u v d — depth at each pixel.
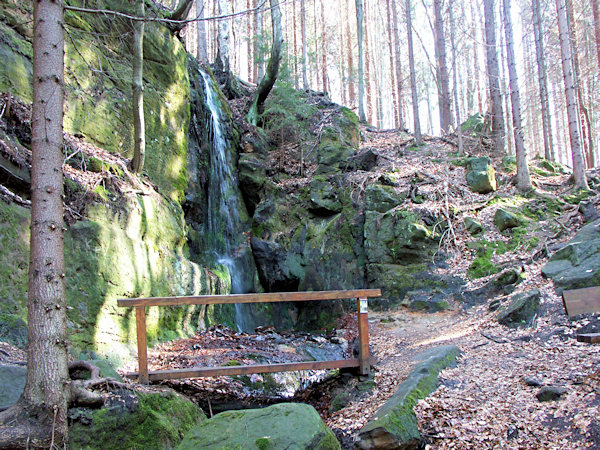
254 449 3.87
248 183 15.80
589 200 12.38
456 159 16.23
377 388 7.02
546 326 8.04
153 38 11.80
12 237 6.50
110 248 8.13
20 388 4.62
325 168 16.44
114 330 7.85
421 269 13.01
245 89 21.22
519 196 14.02
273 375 8.40
